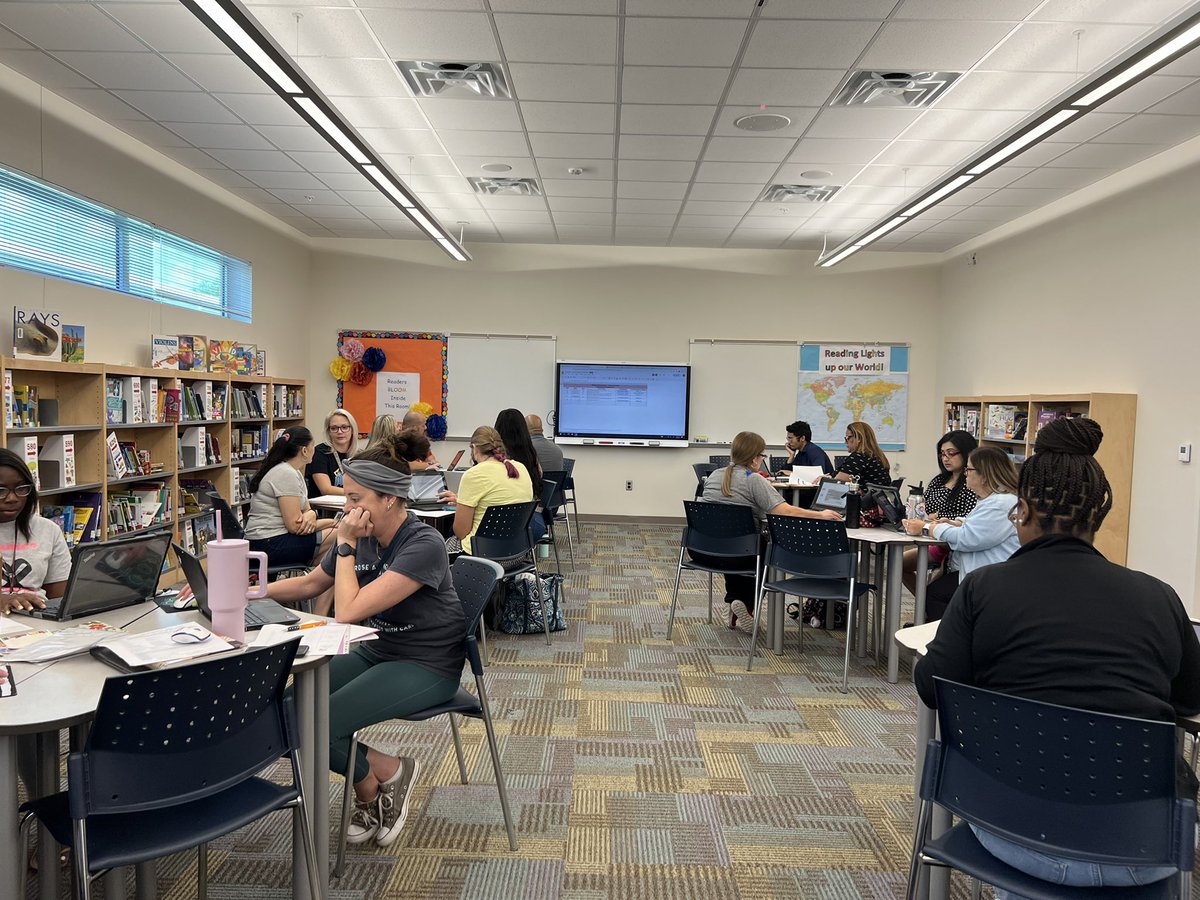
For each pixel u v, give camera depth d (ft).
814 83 13.76
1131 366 18.29
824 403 28.55
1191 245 16.42
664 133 16.48
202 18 10.09
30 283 14.39
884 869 7.59
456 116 15.76
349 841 7.75
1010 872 4.93
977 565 11.11
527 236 27.07
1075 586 4.77
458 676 7.74
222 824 5.32
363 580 7.85
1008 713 4.72
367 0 11.32
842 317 28.48
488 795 8.87
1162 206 17.26
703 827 8.30
